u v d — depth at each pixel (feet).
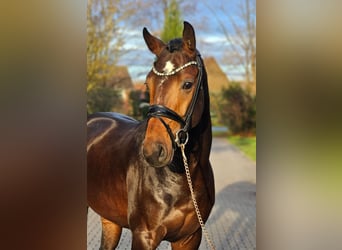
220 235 15.70
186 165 7.18
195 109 7.26
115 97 45.73
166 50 7.19
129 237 15.44
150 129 6.84
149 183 7.72
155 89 6.98
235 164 31.94
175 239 8.04
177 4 40.37
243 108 49.08
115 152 9.19
